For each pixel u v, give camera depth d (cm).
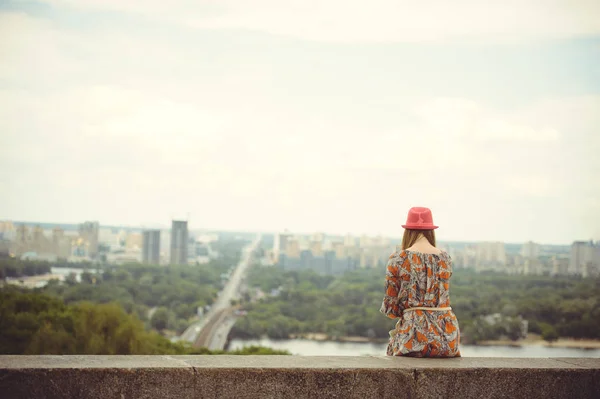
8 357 430
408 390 449
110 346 3431
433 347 509
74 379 404
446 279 530
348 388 440
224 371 423
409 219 559
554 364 480
